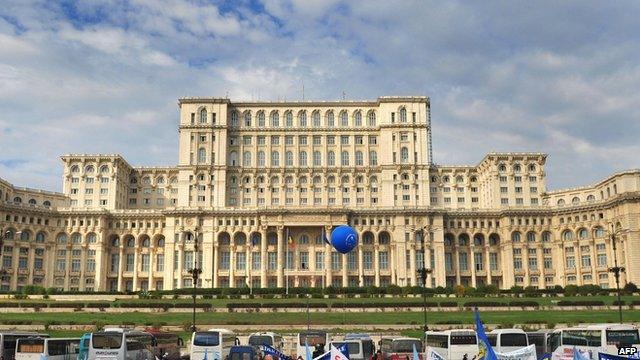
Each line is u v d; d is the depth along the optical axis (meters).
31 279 181.75
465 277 189.50
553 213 187.88
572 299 133.25
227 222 185.25
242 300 137.00
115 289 190.38
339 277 182.62
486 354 41.09
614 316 111.81
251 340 73.56
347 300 134.38
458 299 135.75
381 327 104.62
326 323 108.75
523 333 61.97
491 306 124.75
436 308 124.06
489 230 190.88
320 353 61.62
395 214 185.00
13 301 133.88
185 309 125.75
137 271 190.50
